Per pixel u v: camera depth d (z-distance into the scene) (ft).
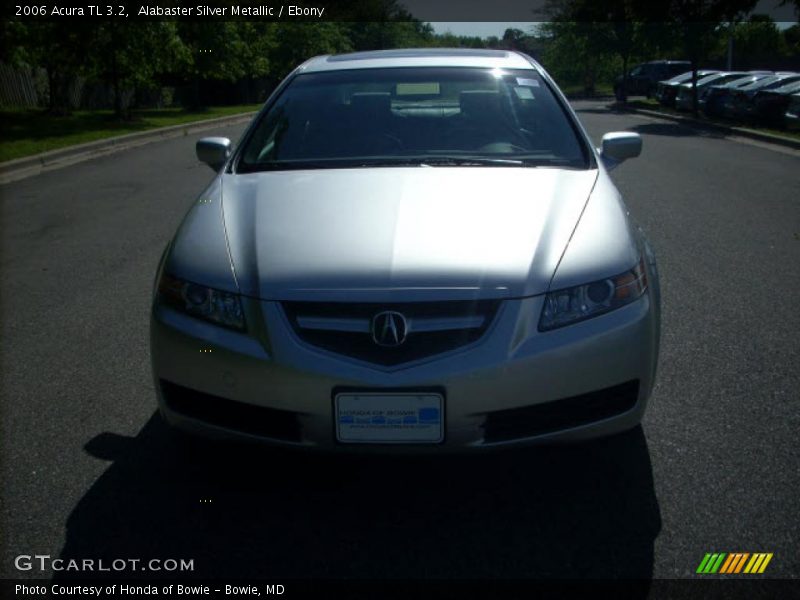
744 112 63.31
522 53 15.44
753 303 16.69
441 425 8.63
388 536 8.96
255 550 8.75
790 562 8.30
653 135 57.26
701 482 9.85
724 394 12.32
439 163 11.95
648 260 10.31
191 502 9.69
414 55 14.84
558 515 9.27
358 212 10.03
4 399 12.74
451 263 8.95
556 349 8.72
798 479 9.85
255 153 12.63
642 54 113.80
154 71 69.51
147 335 15.62
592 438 9.16
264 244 9.57
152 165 41.19
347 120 12.94
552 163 11.98
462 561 8.48
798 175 35.29
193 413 9.43
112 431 11.59
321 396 8.66
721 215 25.99
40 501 9.75
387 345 8.63
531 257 9.10
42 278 19.92
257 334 8.89
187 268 9.54
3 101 86.02
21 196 32.24
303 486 10.01
